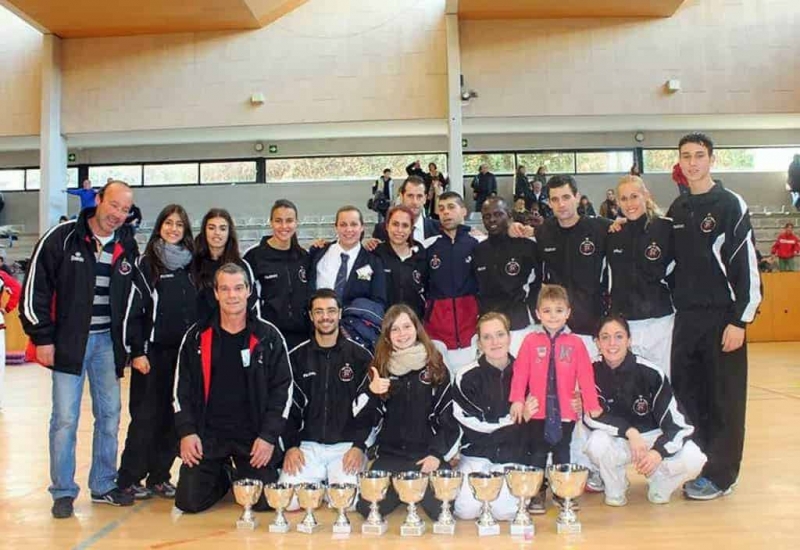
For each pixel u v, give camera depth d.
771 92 12.98
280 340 3.21
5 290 6.48
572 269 3.55
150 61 13.37
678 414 3.10
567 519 2.73
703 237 3.19
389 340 3.17
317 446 3.27
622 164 15.14
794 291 12.15
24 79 13.70
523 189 13.66
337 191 15.27
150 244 3.43
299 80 13.20
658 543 2.56
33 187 15.70
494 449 3.14
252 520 2.86
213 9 12.27
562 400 3.12
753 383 7.11
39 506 3.23
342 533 2.75
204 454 3.13
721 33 13.02
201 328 3.19
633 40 13.02
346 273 3.77
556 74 12.98
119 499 3.24
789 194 15.17
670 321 3.36
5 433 5.15
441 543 2.62
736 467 3.13
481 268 3.81
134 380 3.43
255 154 15.27
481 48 13.05
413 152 15.20
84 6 12.03
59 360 3.05
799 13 13.04
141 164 15.43
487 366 3.14
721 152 15.18
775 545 2.51
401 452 3.18
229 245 3.53
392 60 13.15
